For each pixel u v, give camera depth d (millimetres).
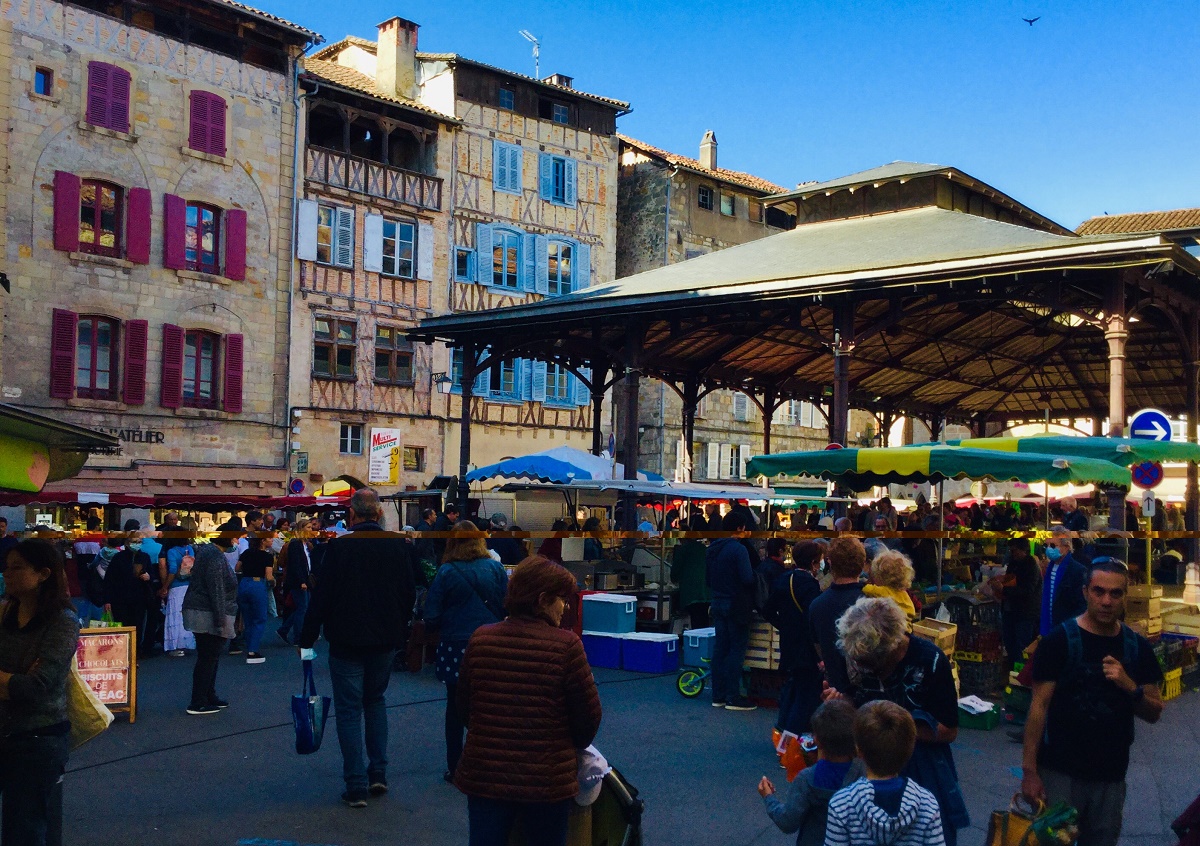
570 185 34562
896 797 3588
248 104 27156
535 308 19172
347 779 6355
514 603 4289
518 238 33156
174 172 25703
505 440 32469
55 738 4488
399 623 6559
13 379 22875
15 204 23000
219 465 26062
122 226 24844
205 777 7008
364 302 29406
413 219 30734
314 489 28078
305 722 6371
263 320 27328
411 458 30375
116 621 11570
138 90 25109
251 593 11945
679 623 13977
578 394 34469
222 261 26578
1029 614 9391
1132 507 21484
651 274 19969
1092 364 25234
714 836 5891
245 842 5695
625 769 7289
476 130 32281
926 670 4375
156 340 25250
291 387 27797
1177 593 18047
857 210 22203
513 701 4129
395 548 6605
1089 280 14867
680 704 9508
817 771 4109
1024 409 29219
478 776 4105
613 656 11531
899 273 15391
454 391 31266
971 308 20344
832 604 5777
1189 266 14492
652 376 23250
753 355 23547
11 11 23047
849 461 11625
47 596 4531
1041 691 4398
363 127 30891
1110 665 4277
